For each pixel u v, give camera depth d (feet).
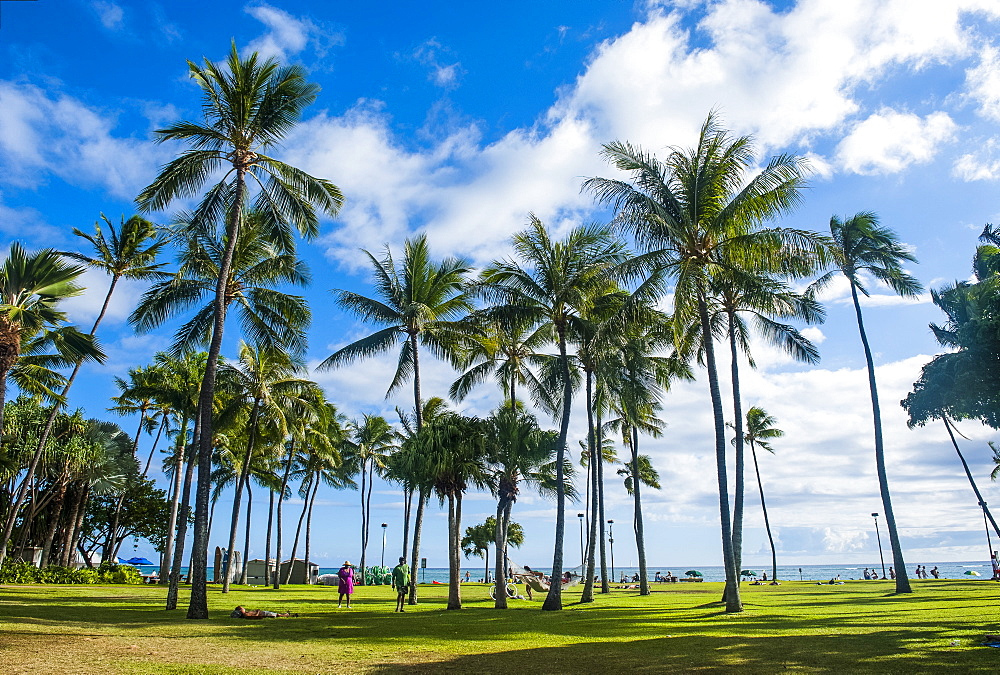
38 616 54.60
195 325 81.20
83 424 135.95
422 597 121.08
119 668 29.68
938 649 33.78
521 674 29.12
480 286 83.30
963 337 49.03
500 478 86.22
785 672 28.40
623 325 74.33
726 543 67.51
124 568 145.79
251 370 108.17
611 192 70.44
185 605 79.87
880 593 102.27
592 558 97.19
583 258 81.10
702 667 30.45
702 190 70.13
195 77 65.98
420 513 95.55
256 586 164.14
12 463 117.91
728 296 88.38
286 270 80.53
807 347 88.63
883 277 98.84
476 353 103.45
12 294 70.44
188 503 79.05
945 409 53.88
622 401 99.19
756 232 68.28
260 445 146.61
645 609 74.38
